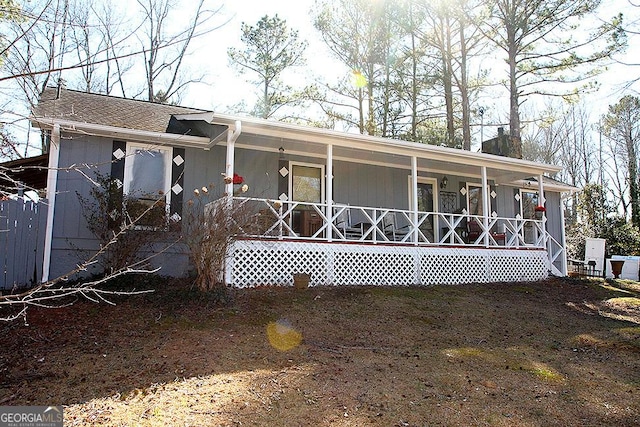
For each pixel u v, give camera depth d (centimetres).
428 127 2197
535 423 430
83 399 431
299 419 409
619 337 743
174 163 1041
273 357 565
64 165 930
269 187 1157
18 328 634
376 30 2042
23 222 857
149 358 546
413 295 934
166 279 902
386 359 580
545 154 3722
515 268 1242
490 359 601
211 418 401
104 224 862
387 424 410
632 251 2072
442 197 1451
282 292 866
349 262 1007
